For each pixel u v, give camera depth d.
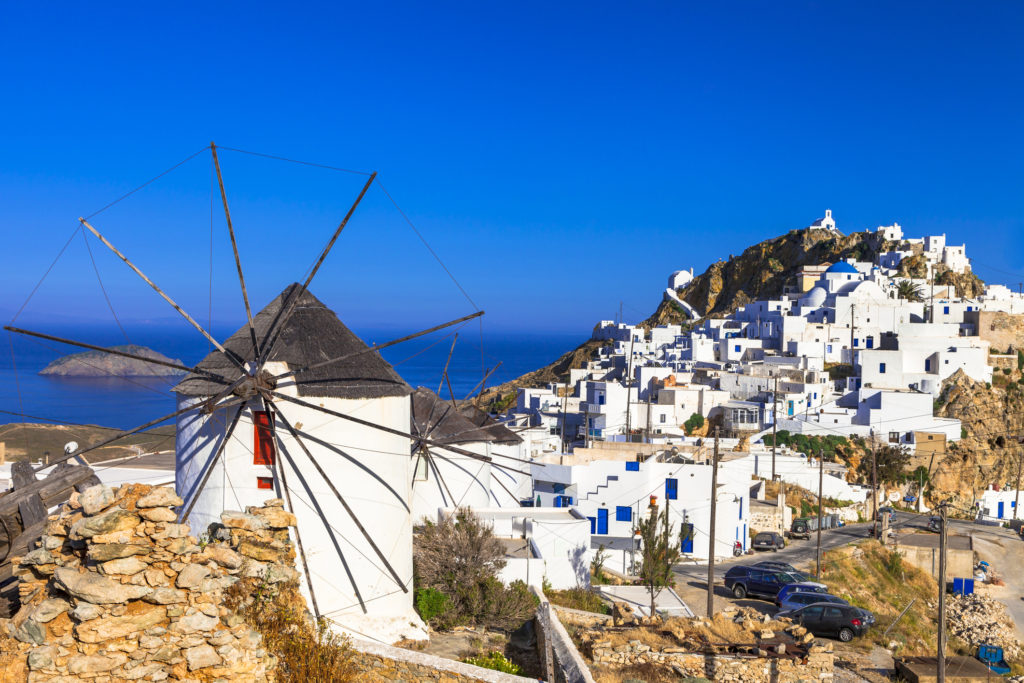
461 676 13.75
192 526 17.97
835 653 33.34
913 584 54.31
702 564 50.50
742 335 135.50
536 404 102.81
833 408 93.06
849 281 137.25
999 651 38.66
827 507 68.56
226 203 17.05
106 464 31.52
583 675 15.62
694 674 22.47
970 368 104.19
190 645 11.38
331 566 17.80
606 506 53.62
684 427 92.44
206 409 16.91
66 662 10.86
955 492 83.56
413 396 31.78
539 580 30.59
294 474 17.47
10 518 15.34
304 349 18.05
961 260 167.25
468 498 31.47
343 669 13.07
